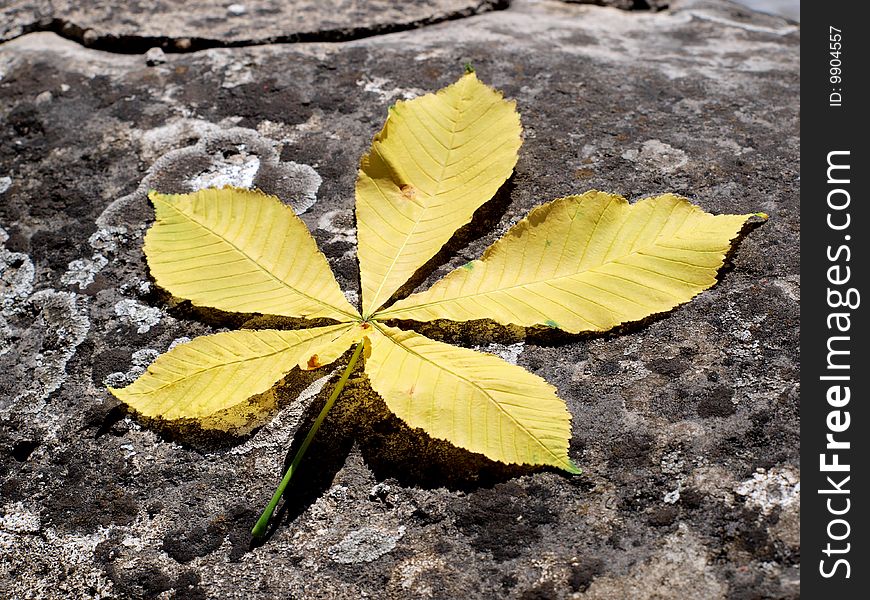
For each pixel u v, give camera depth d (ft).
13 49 2.19
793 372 1.64
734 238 1.73
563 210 1.70
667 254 1.68
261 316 1.75
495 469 1.60
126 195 1.92
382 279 1.71
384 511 1.59
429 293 1.69
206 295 1.69
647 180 1.88
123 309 1.79
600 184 1.87
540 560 1.54
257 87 2.07
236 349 1.63
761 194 1.85
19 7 2.28
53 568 1.60
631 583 1.51
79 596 1.57
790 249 1.77
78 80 2.11
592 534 1.55
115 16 2.23
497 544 1.55
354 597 1.54
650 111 2.00
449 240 1.81
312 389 1.69
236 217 1.73
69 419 1.70
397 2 2.30
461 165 1.79
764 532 1.52
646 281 1.67
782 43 2.30
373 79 2.08
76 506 1.63
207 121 2.02
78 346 1.76
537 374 1.67
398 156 1.79
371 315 1.68
